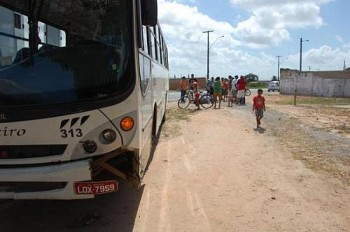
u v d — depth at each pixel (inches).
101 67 193.6
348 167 355.6
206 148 440.8
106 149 192.9
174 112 845.2
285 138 506.3
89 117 189.8
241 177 323.3
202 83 2492.6
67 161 190.1
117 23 199.6
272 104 1194.0
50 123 188.4
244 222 232.1
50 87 191.0
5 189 189.5
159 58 418.9
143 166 231.3
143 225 226.2
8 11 203.8
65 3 202.2
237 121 682.2
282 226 227.1
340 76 2465.6
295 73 2285.9
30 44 201.2
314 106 1097.4
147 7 206.2
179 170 343.3
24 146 191.5
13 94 190.1
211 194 280.1
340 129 589.6
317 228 225.1
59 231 216.8
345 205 260.8
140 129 206.4
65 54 195.9
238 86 1079.6
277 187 297.1
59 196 187.6
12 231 216.4
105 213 242.2
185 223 229.6
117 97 191.9
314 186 299.7
